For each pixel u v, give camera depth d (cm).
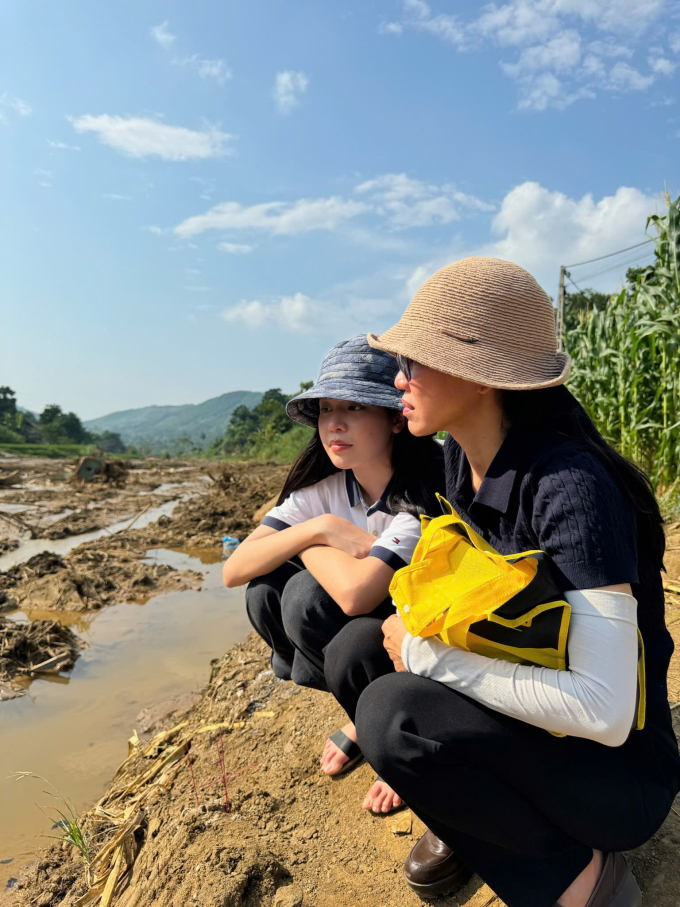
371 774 224
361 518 216
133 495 1466
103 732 339
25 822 265
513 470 140
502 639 131
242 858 187
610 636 122
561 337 758
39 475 1981
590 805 136
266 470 2094
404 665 148
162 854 201
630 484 137
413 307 150
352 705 187
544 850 143
